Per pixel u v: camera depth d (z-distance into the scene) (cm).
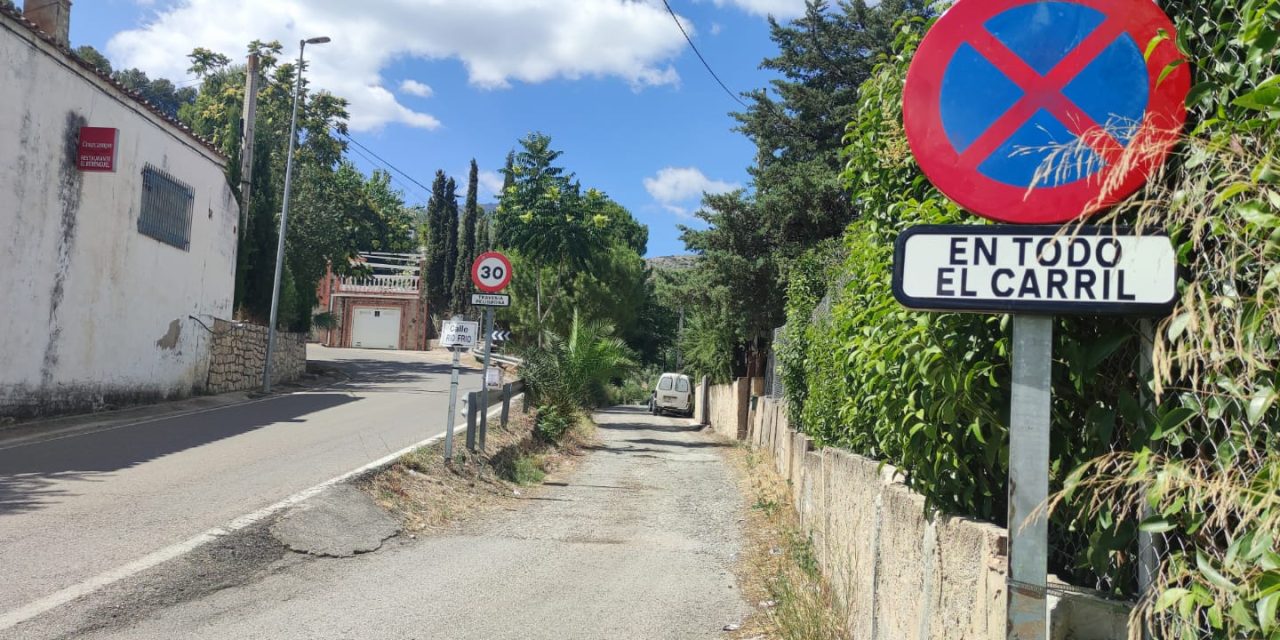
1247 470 190
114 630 482
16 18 1282
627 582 686
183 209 1925
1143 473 204
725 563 780
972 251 226
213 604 544
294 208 3269
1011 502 220
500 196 2312
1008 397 272
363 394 2361
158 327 1831
